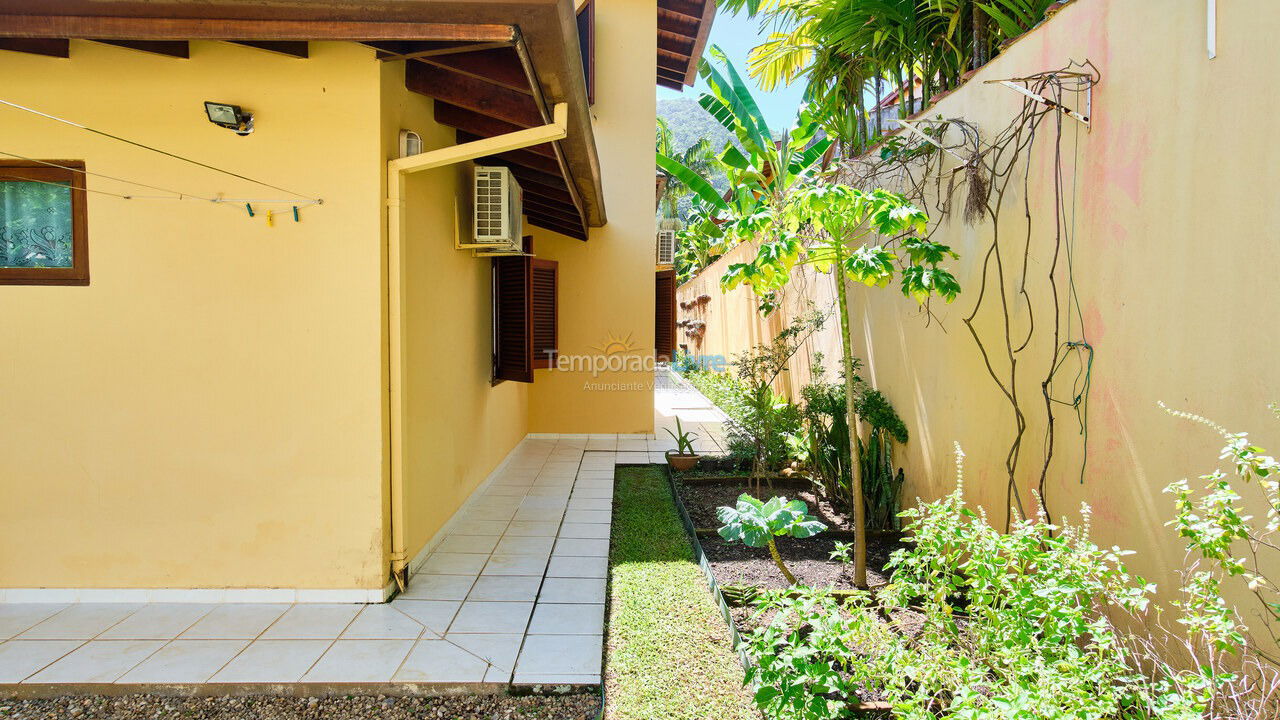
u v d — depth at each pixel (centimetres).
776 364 627
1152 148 213
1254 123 176
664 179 939
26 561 328
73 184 319
